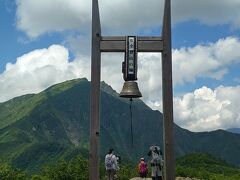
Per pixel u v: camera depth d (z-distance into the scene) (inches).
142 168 1461.6
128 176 1844.2
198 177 2203.5
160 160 1009.5
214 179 2374.5
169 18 629.9
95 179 607.2
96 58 624.1
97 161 609.9
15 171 3250.5
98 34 628.1
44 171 3161.9
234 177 2807.6
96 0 631.2
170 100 621.3
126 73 628.7
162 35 635.5
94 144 612.4
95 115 615.5
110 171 1093.8
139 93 659.4
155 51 633.6
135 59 626.5
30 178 3225.9
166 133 616.4
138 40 632.4
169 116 619.5
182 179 1862.7
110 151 1109.1
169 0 631.8
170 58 627.5
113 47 630.5
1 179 3107.8
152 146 1026.7
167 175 610.5
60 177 2829.7
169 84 623.8
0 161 3383.4
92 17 629.0
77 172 2842.0
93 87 618.8
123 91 658.8
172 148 614.5
